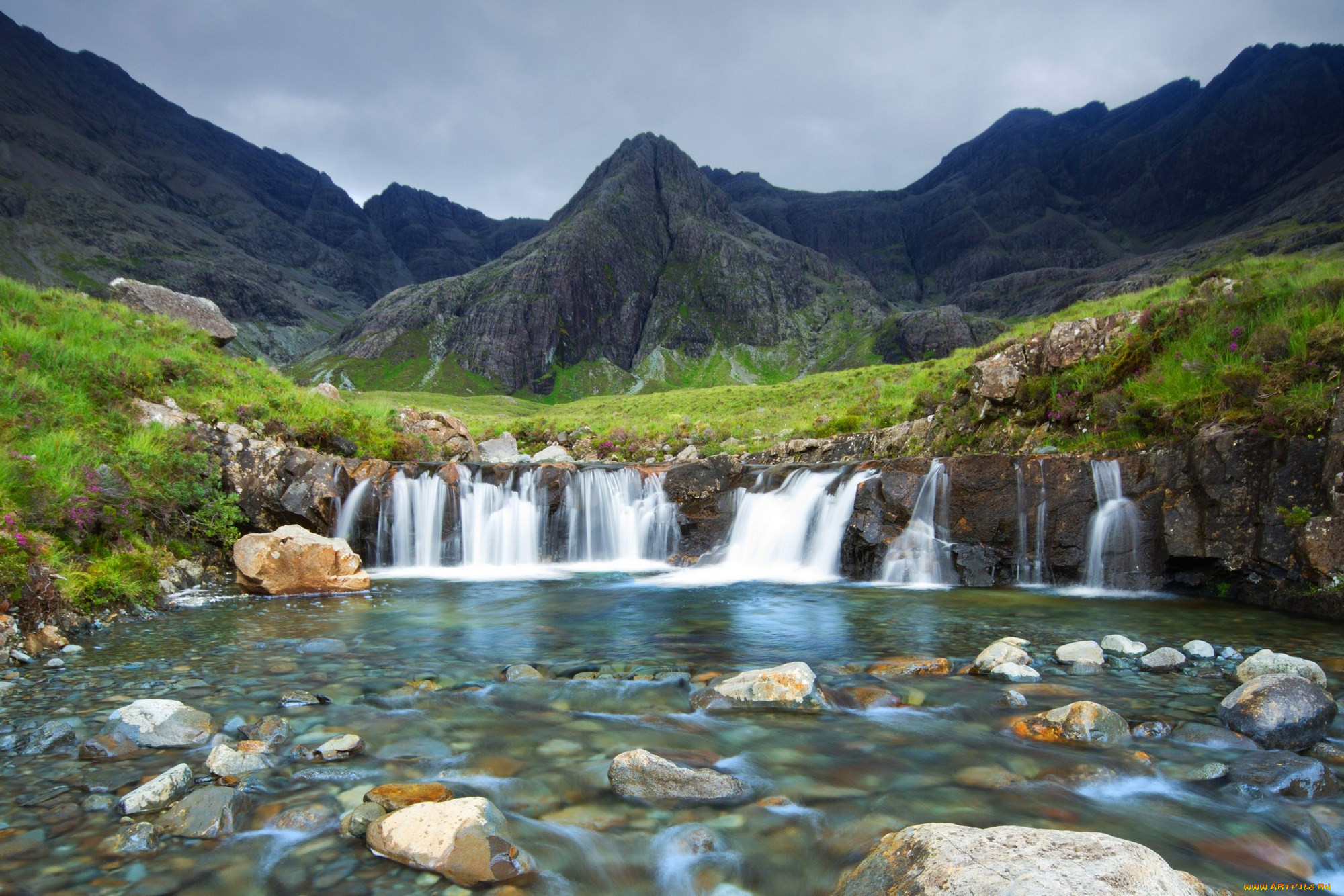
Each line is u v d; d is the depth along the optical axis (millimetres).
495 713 6684
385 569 17875
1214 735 5887
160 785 4832
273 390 22078
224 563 15430
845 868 4098
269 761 5461
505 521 19266
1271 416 11961
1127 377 16234
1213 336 14891
